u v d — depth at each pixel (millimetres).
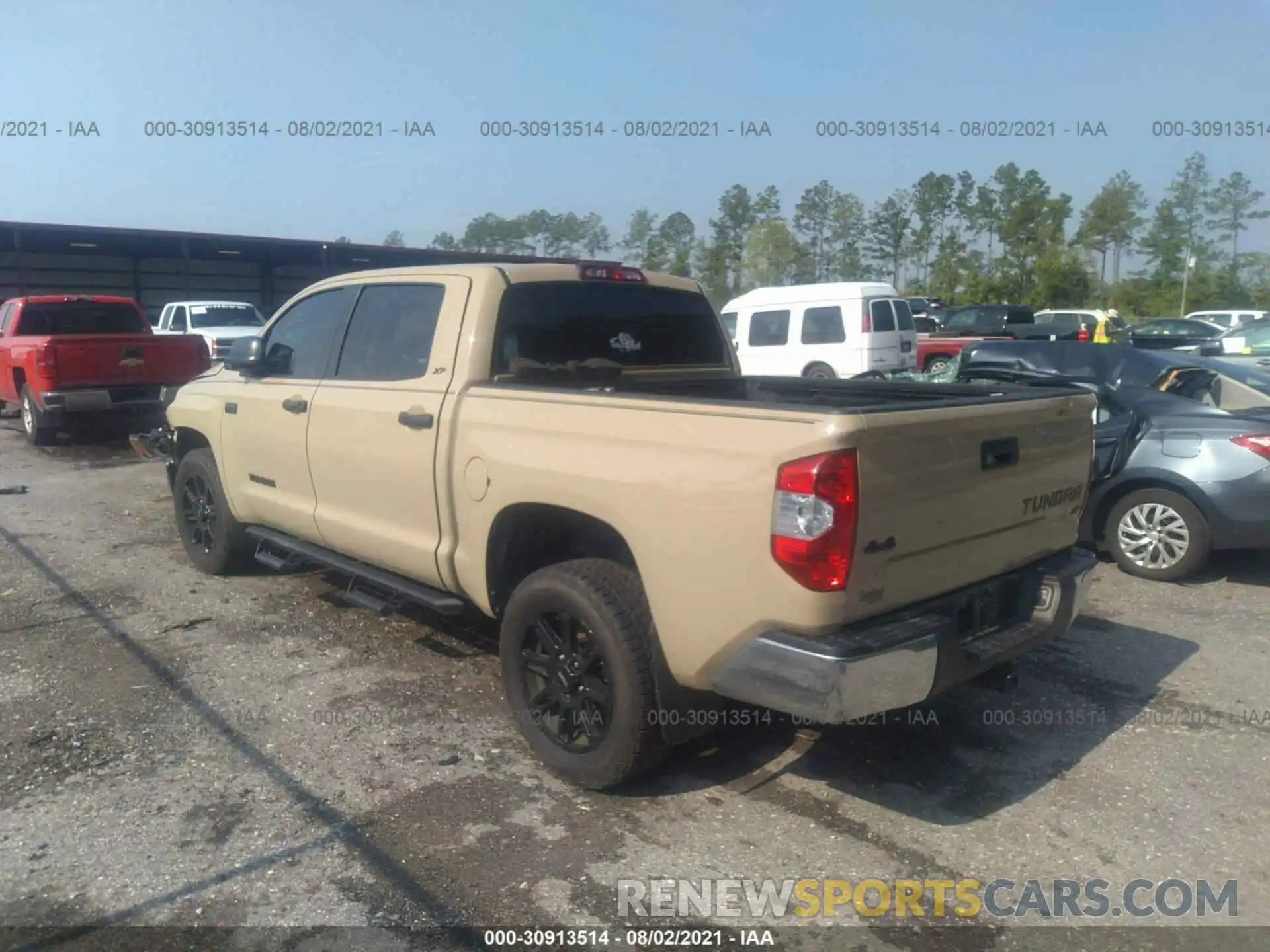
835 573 3107
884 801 3850
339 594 6270
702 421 3389
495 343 4426
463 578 4332
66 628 5660
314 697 4734
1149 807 3803
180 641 5449
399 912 3139
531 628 4043
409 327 4730
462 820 3676
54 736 4309
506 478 3984
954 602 3545
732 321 19391
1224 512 6410
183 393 6582
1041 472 3924
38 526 8172
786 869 3400
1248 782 3988
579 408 3791
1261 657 5305
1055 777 4031
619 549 4004
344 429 4887
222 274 33812
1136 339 25734
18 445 12828
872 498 3150
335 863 3395
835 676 3098
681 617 3439
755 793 3910
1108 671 5129
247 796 3826
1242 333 18000
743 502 3225
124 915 3115
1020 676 5066
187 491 6711
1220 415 6570
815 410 3139
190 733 4355
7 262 29562
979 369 8664
